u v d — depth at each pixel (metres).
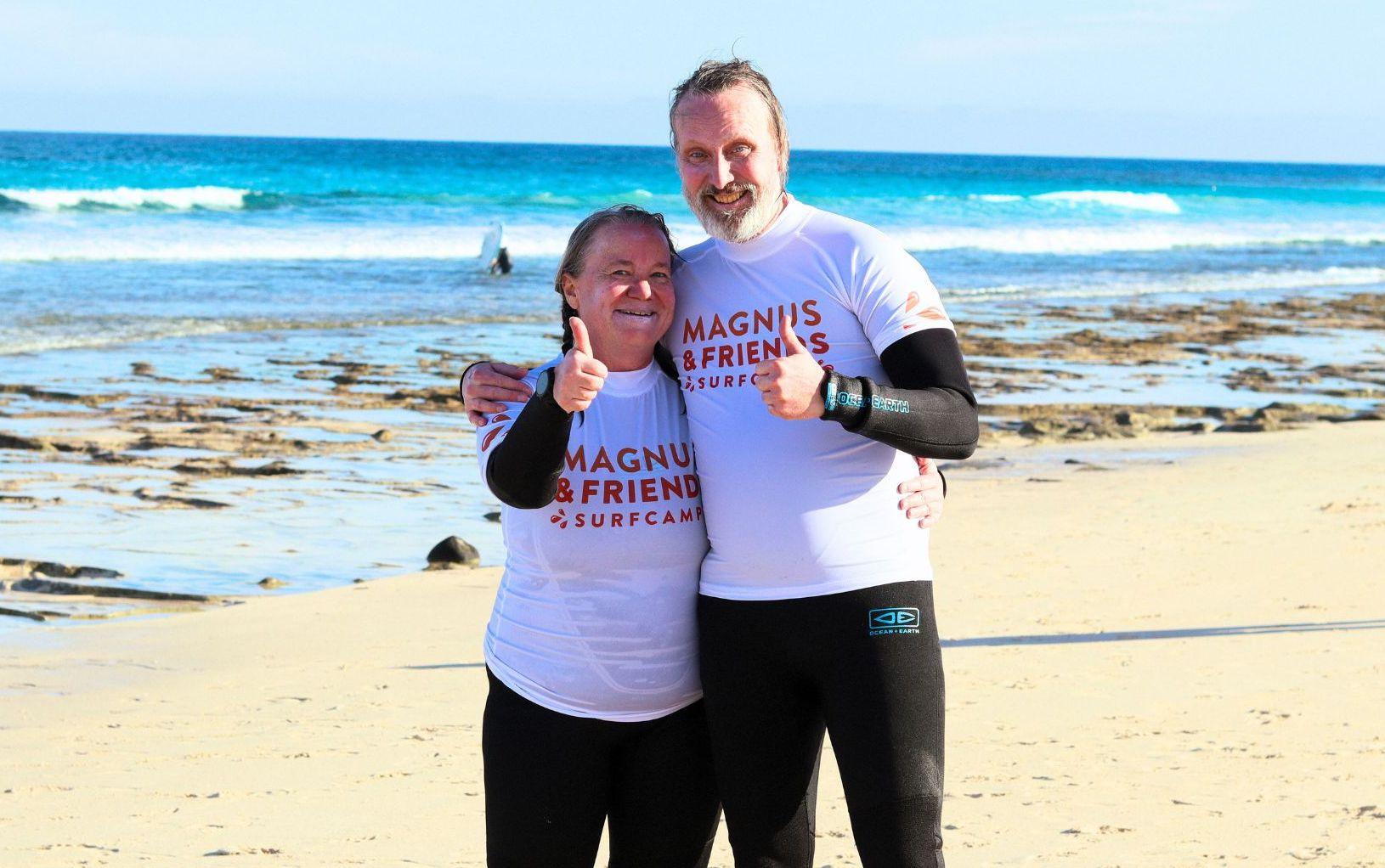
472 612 8.51
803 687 3.23
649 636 3.27
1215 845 4.40
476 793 5.31
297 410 15.47
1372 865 4.16
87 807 5.20
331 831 4.91
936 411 2.99
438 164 80.25
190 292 25.97
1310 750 5.36
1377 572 8.67
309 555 10.03
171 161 68.62
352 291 27.53
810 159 154.38
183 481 12.07
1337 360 22.17
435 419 15.37
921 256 42.00
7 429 13.76
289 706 6.62
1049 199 61.72
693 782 3.38
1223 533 10.10
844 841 4.65
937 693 3.15
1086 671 6.73
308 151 97.19
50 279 26.56
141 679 7.13
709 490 3.27
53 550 9.80
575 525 3.26
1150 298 31.89
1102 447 14.66
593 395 2.93
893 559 3.17
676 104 3.27
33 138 131.38
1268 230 57.97
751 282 3.28
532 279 31.00
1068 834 4.55
